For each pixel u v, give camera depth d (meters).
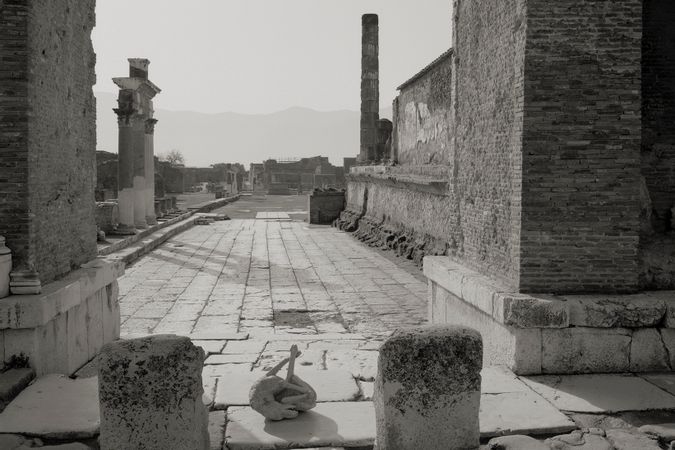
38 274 7.36
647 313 7.38
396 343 5.28
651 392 6.82
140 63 23.48
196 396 5.19
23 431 5.80
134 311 12.26
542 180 7.70
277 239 25.05
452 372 5.29
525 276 7.75
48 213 7.84
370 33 35.47
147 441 5.09
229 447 5.61
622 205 7.71
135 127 23.88
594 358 7.39
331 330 10.81
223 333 9.97
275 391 6.15
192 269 17.36
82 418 6.05
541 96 7.65
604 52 7.61
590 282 7.75
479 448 5.53
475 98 9.48
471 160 9.66
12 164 7.18
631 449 5.58
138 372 5.08
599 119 7.66
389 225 23.70
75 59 8.95
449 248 10.58
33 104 7.34
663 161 9.69
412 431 5.26
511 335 7.47
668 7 9.59
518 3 7.86
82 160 9.28
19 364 6.92
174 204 35.94
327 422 6.06
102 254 17.53
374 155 34.69
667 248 8.55
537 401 6.55
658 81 9.68
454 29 10.47
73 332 7.98
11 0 7.12
